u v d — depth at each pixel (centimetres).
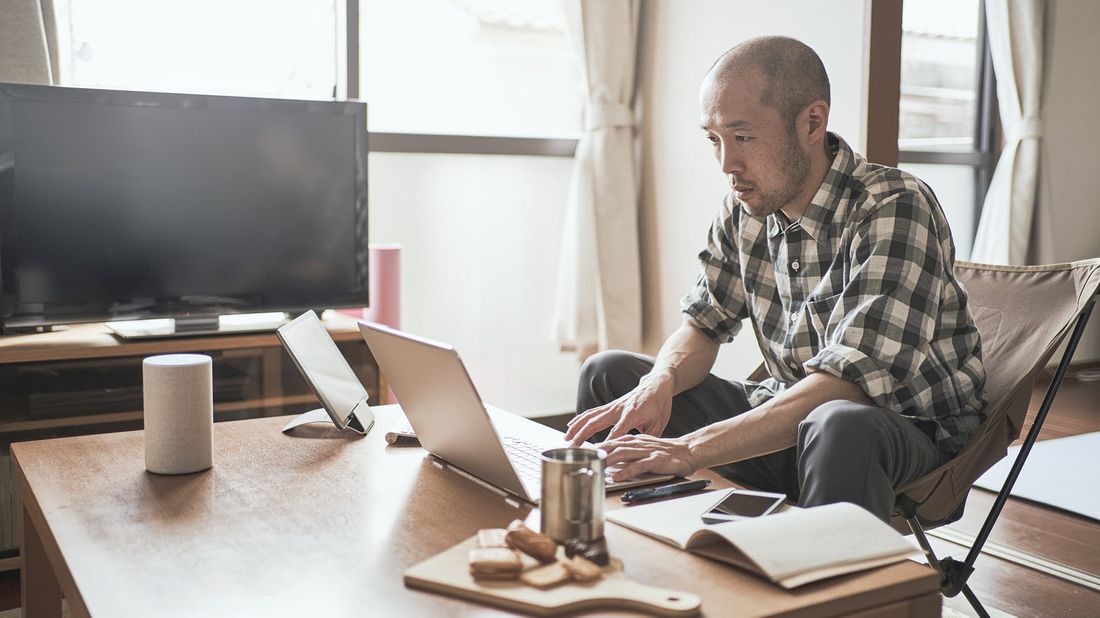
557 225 354
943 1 262
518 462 132
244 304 261
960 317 156
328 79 315
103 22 280
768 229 167
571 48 348
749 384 180
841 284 151
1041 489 255
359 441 147
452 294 338
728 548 96
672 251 333
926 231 145
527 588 86
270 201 262
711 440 129
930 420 150
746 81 146
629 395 151
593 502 98
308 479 126
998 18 254
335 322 269
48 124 236
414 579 89
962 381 153
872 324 139
